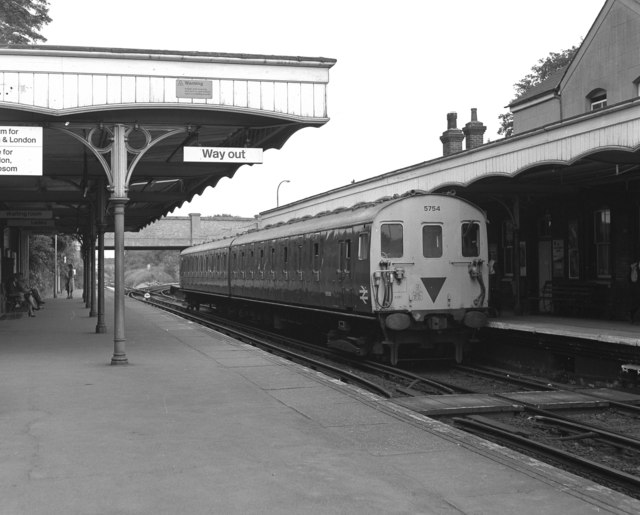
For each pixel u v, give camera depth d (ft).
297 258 63.57
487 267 50.37
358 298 49.96
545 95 66.54
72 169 59.47
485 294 50.11
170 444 21.71
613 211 51.42
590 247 54.13
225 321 94.02
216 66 40.55
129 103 39.32
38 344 49.98
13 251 97.60
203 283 106.73
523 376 45.96
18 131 39.01
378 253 48.06
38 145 39.17
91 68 38.86
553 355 45.70
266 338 72.59
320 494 16.97
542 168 43.09
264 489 17.37
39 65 38.24
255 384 32.55
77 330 62.08
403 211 48.67
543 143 42.68
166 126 42.01
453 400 34.47
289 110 41.65
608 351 39.70
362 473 18.66
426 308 48.65
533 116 69.46
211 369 37.27
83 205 87.30
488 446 21.44
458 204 49.80
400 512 15.74
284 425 24.27
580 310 54.60
